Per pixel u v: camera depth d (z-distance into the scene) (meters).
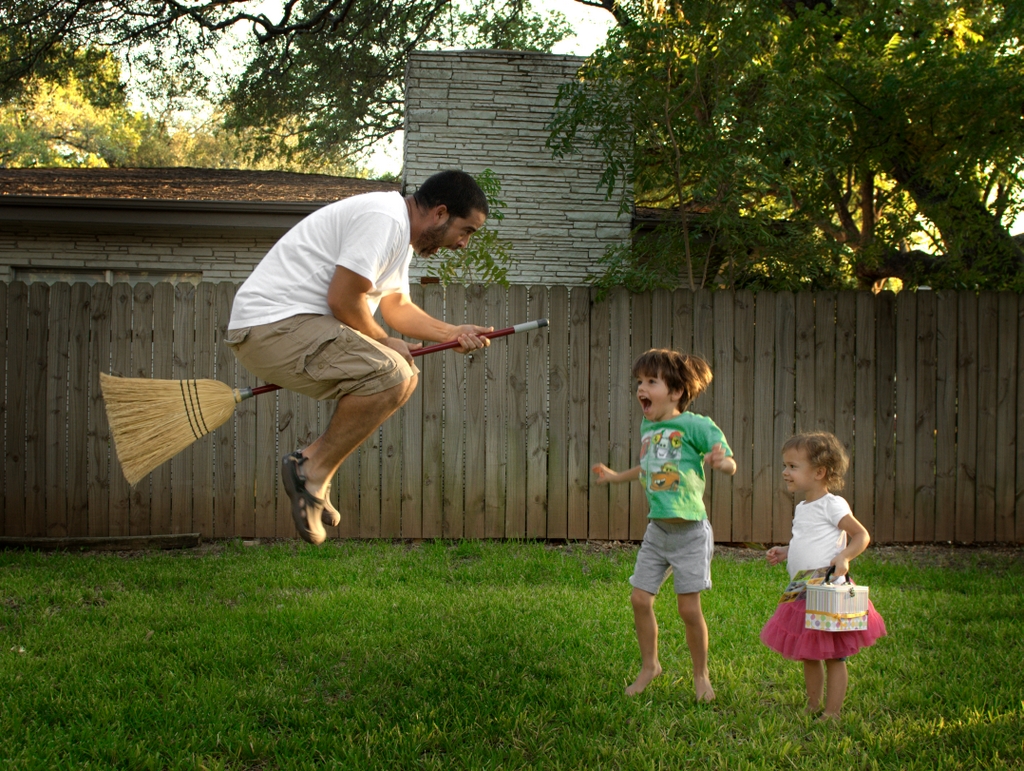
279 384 3.38
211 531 6.57
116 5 14.68
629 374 6.64
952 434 6.78
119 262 9.07
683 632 4.36
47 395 6.45
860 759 3.03
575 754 2.99
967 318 6.77
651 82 7.06
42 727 3.17
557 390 6.62
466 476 6.63
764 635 3.57
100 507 6.50
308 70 17.17
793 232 7.50
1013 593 5.28
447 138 9.41
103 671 3.70
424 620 4.47
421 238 3.38
